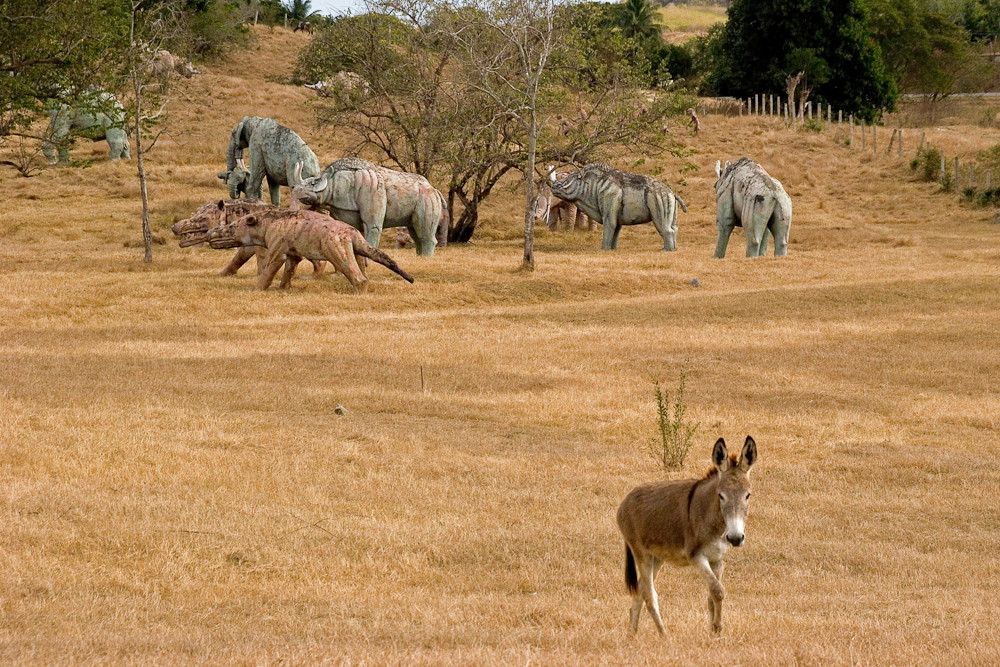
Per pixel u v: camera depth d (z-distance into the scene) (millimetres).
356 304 28703
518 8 33781
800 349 23672
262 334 24734
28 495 12641
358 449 15516
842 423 17688
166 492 13242
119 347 22719
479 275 32406
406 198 36031
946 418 18062
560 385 20172
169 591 10203
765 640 8320
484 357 22578
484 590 10602
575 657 7602
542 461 15234
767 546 12047
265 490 13492
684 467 15078
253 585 10391
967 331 25359
